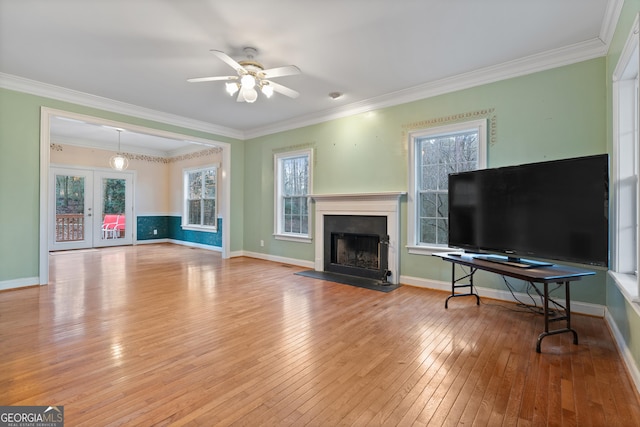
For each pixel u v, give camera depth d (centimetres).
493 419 156
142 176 868
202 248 797
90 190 776
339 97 448
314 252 539
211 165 779
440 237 407
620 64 230
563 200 258
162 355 222
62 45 309
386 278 430
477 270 372
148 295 374
